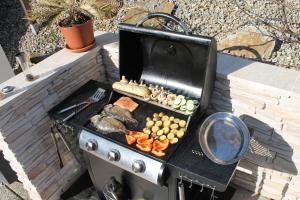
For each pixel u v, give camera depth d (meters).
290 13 2.52
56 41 3.65
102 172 2.00
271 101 1.73
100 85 2.14
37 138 2.01
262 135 1.91
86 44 2.17
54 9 2.16
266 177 2.09
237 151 1.55
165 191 1.72
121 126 1.73
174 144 1.64
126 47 1.89
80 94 2.09
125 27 1.79
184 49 1.75
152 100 1.85
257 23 2.50
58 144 2.17
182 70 1.85
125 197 1.98
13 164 2.06
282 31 2.34
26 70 1.97
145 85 1.92
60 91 2.06
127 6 3.14
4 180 2.43
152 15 1.77
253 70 1.82
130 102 1.90
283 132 1.81
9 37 4.15
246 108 1.87
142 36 1.84
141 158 1.58
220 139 1.62
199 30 2.62
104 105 1.93
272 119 1.80
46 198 2.24
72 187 2.38
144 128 1.74
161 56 1.87
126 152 1.62
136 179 1.80
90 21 2.12
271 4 2.61
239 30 2.50
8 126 1.80
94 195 2.30
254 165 2.08
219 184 1.44
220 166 1.52
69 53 2.19
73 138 2.21
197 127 1.75
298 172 1.92
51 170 2.20
